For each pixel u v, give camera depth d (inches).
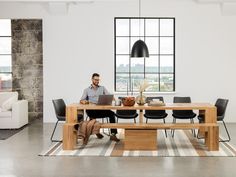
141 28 345.7
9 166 185.3
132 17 340.2
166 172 173.2
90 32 339.6
